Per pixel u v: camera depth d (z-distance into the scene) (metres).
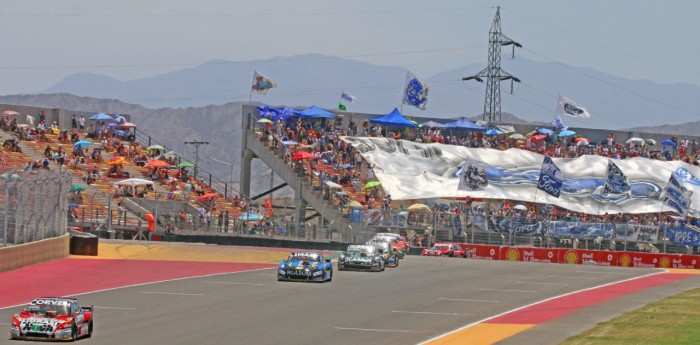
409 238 194.38
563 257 185.38
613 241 194.38
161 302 98.06
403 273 139.50
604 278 145.25
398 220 196.88
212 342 73.62
